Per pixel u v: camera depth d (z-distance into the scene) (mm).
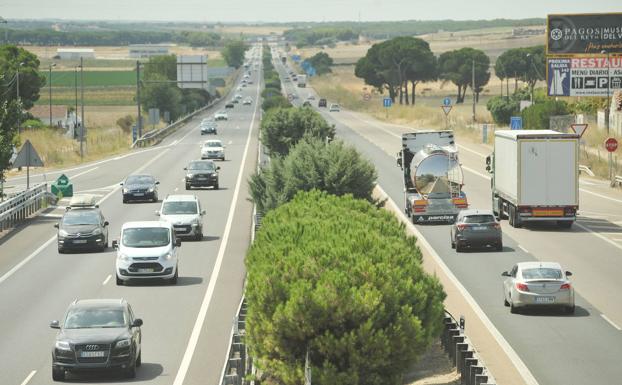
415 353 39531
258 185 90625
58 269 78500
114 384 44094
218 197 128500
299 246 44750
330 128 141750
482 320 60500
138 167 168750
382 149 195125
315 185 85938
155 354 50625
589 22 164625
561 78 165750
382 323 38781
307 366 37406
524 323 59500
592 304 65250
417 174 106375
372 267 39844
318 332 38531
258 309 40094
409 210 109812
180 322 58594
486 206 118625
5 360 49000
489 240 86812
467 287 71562
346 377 37781
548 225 105750
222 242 92875
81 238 86688
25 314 61000
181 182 144875
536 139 100125
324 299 38000
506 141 105562
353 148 87500
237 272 76500
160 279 73812
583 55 165250
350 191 85938
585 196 131750
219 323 58250
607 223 107062
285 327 38406
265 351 39906
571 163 100438
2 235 99250
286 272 40875
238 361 41094
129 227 74062
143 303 64438
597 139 176000
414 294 40469
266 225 58188
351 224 51406
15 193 126375
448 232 100375
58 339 44594
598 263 81688
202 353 50812
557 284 61250
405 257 44125
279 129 140375
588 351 52062
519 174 100625
